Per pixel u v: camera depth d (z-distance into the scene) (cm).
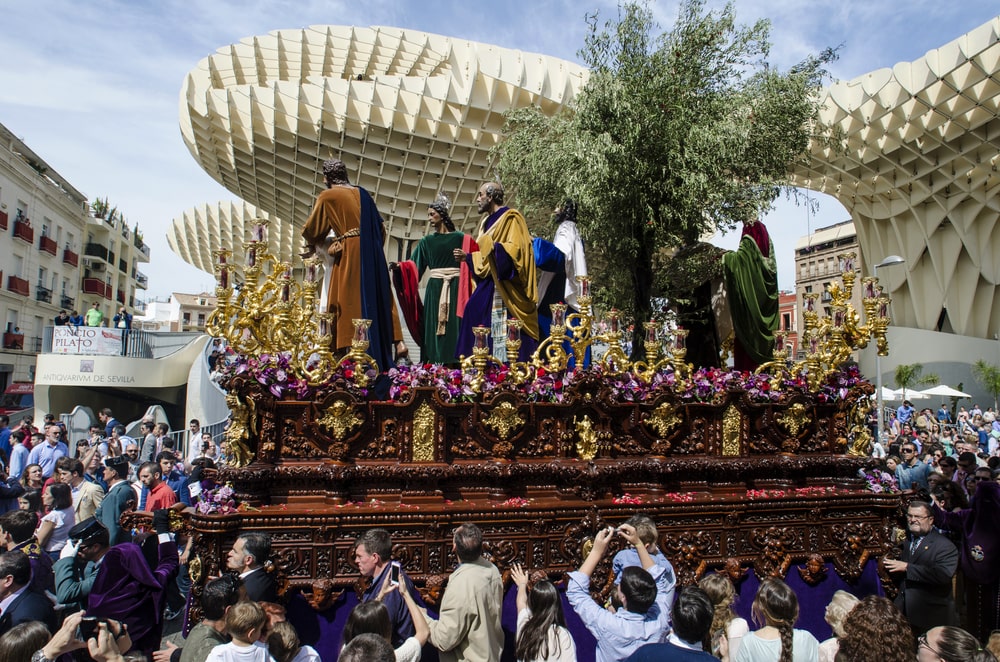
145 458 1502
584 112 1191
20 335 3844
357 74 3088
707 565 642
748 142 1205
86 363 2652
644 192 1138
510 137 1498
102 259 5053
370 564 482
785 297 5706
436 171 2950
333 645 527
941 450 1310
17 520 592
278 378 560
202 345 3145
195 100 2831
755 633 454
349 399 575
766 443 748
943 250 4031
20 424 1560
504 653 564
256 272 587
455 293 786
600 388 658
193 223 4712
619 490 658
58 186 4531
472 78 2630
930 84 2823
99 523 584
